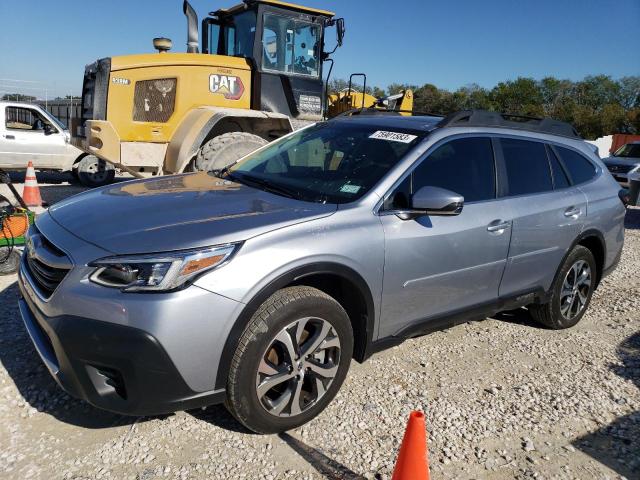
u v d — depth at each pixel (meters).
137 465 2.71
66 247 2.78
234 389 2.74
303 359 2.97
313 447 2.95
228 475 2.68
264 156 4.35
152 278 2.55
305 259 2.88
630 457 3.09
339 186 3.50
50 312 2.65
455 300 3.79
